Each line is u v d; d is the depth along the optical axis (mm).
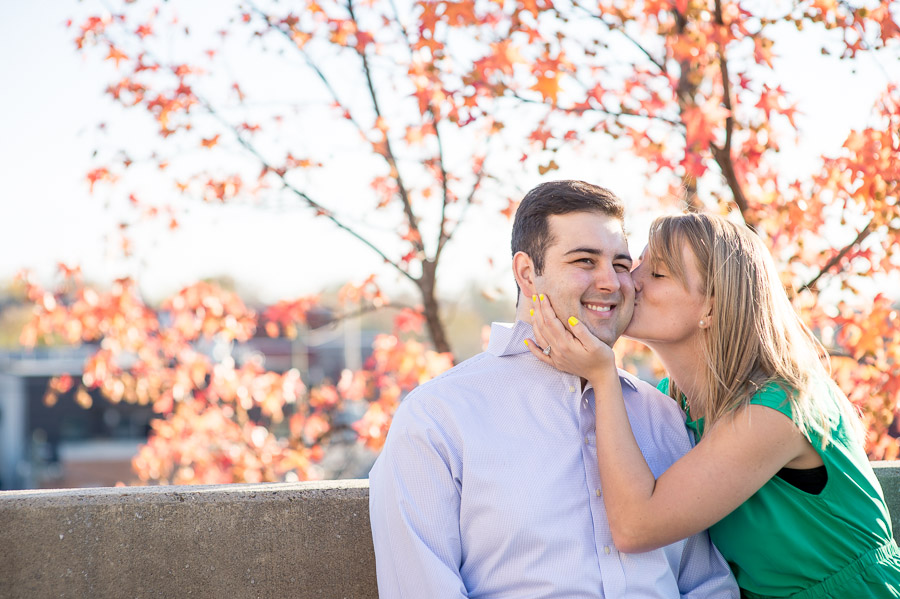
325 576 2309
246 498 2281
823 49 3668
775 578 2148
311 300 5465
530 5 4164
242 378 5340
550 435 2180
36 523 2180
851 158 3609
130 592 2213
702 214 2299
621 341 4500
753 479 2029
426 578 2045
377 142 4910
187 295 5367
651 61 4336
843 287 3885
